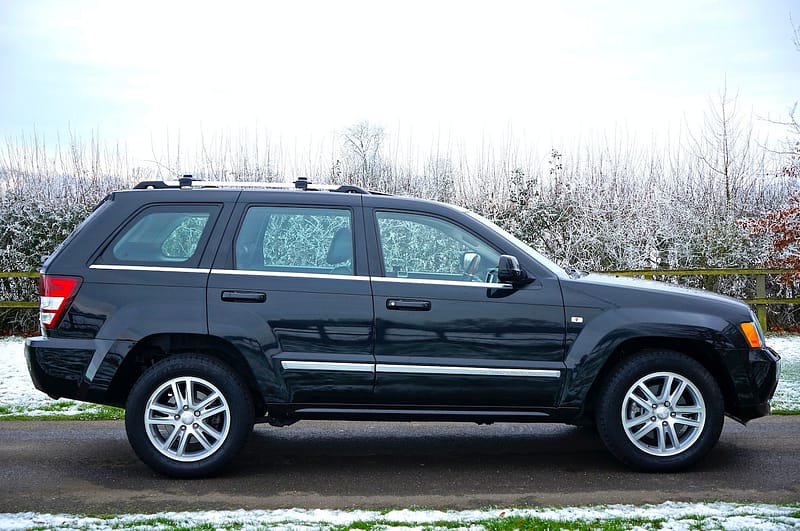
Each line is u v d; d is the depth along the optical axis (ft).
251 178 59.98
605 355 16.79
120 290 16.58
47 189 54.80
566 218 49.98
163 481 16.55
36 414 23.62
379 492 15.79
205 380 16.57
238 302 16.58
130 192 17.49
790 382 28.81
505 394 16.76
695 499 15.16
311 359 16.52
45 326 16.61
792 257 43.96
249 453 19.15
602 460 18.44
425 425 22.76
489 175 57.31
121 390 17.17
